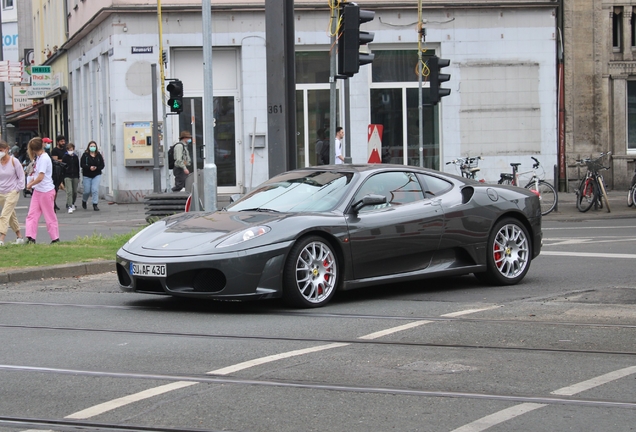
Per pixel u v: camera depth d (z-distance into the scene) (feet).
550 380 20.47
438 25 94.17
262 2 92.12
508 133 95.25
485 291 34.37
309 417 17.69
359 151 94.53
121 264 30.60
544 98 95.30
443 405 18.49
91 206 92.73
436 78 75.36
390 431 16.78
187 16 91.76
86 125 116.47
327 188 32.71
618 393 19.33
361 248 31.48
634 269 39.34
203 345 24.53
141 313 29.96
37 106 170.40
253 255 28.96
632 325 26.94
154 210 62.95
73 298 33.50
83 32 110.01
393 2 93.35
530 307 30.27
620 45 97.60
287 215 30.66
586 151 97.19
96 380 20.72
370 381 20.45
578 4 96.27
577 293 33.09
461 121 94.99
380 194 32.83
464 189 35.06
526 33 94.99
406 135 95.20
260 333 26.18
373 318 28.60
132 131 90.94
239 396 19.22
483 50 94.68
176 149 80.07
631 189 78.07
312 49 93.81
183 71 93.15
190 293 29.01
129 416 17.87
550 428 16.90
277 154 48.88
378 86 94.73
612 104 97.50
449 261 34.22
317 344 24.57
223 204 86.84
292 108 49.29
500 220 35.65
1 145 50.08
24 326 27.66
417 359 22.67
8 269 39.06
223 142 93.76
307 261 30.45
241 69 92.73
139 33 91.25
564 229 61.82
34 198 51.24
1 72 129.18
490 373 21.15
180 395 19.34
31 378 21.01
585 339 25.02
